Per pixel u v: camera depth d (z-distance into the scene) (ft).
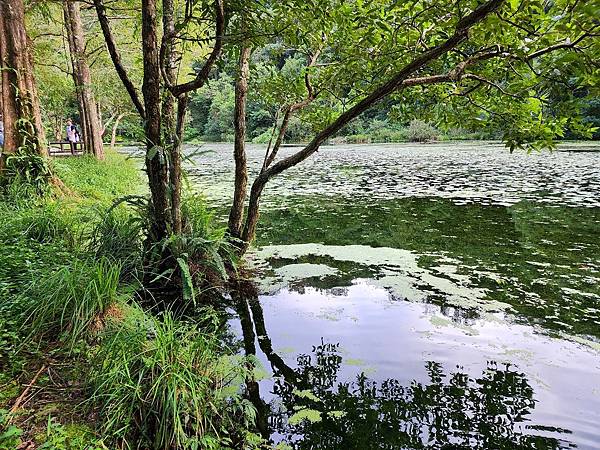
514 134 13.89
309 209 34.68
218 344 12.90
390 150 101.30
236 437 9.11
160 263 15.60
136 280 14.69
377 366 11.86
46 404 8.45
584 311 15.15
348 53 16.62
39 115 26.03
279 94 21.03
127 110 87.10
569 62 10.03
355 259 21.36
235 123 19.48
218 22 13.26
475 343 13.05
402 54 15.67
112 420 8.06
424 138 135.13
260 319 14.92
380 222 29.63
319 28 15.39
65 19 47.80
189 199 19.60
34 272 12.59
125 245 15.79
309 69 19.16
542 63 10.75
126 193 33.99
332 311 15.48
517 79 14.14
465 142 123.95
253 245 24.11
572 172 54.34
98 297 10.89
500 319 14.61
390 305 15.89
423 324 14.33
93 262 13.16
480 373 11.48
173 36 13.82
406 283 17.95
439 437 9.11
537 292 16.85
